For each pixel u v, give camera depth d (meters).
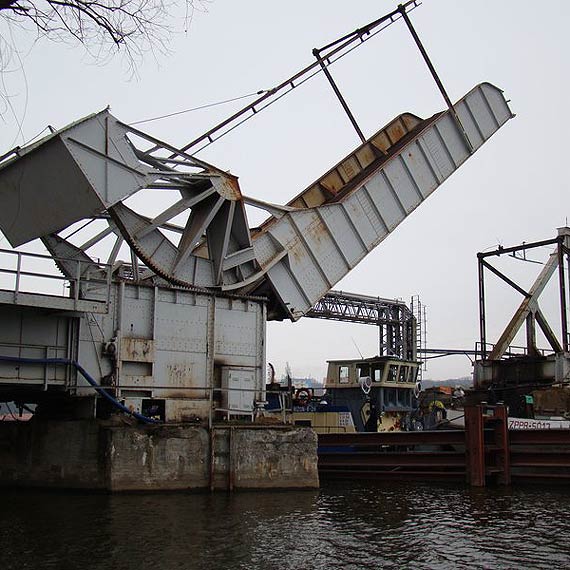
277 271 22.64
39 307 16.36
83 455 17.38
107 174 16.67
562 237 34.12
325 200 25.08
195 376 19.95
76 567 10.90
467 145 26.97
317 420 29.11
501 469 23.02
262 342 21.72
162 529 13.59
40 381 17.16
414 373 31.50
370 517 16.23
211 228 20.75
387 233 25.03
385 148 26.84
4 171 16.72
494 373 33.91
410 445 24.64
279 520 14.98
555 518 16.45
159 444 17.39
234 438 18.27
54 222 17.02
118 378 18.36
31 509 15.24
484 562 12.16
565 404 28.98
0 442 19.08
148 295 19.41
